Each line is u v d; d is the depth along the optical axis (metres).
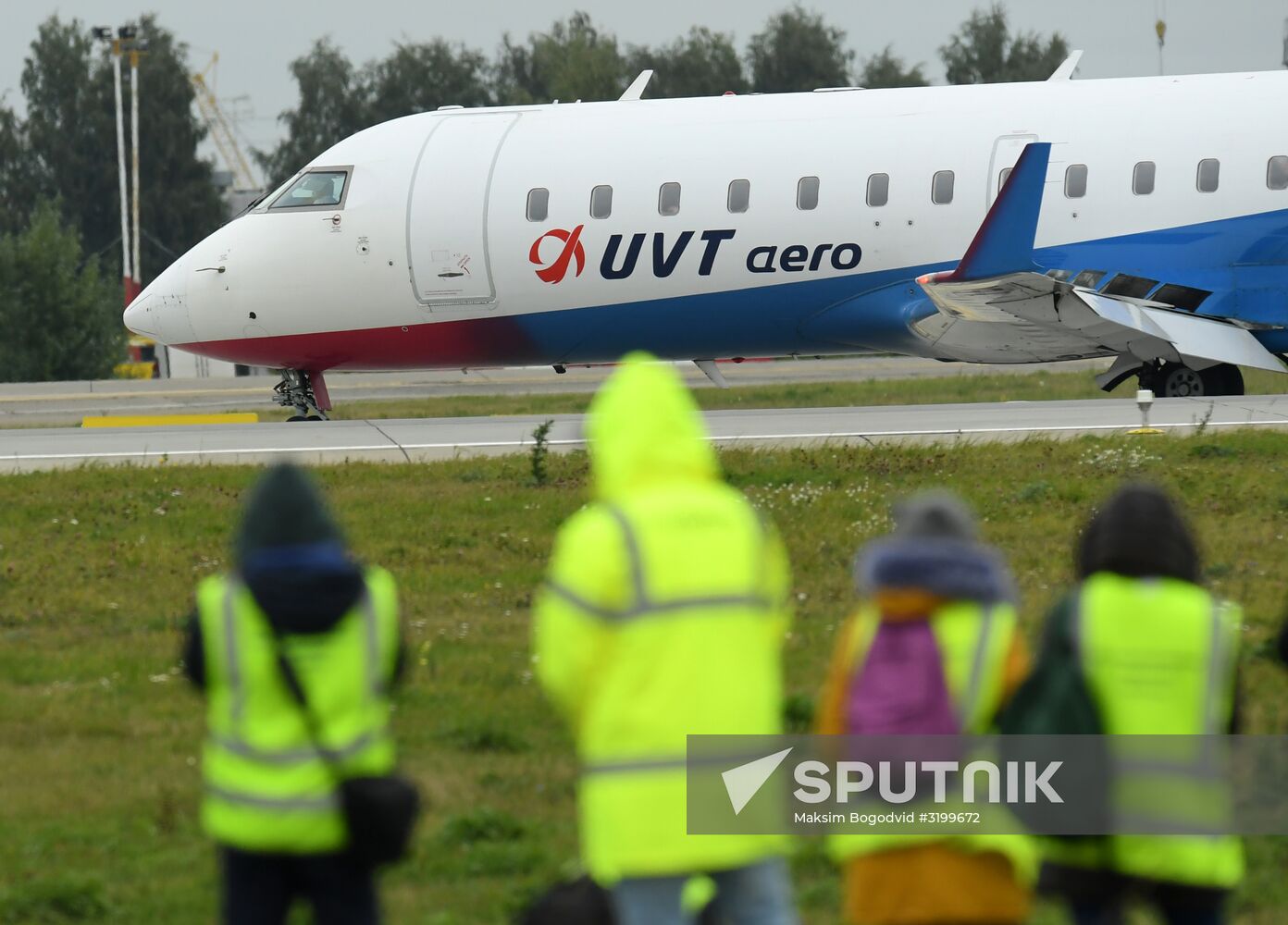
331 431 95.12
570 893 23.66
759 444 85.06
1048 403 101.50
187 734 40.09
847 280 105.56
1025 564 56.16
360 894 23.34
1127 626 23.12
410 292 110.19
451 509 68.75
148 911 29.31
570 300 108.56
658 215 106.38
